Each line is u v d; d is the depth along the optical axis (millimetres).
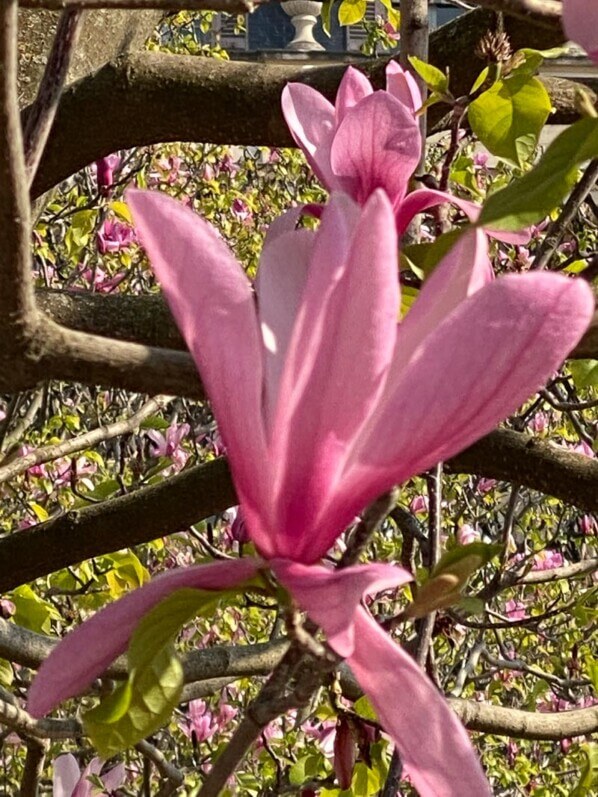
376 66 1178
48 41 1225
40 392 1554
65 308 885
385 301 352
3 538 1179
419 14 705
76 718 960
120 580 1312
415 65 686
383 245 347
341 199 370
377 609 1688
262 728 387
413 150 480
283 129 1188
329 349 361
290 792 1238
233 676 1069
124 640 379
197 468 1158
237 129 1207
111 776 851
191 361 557
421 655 729
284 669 386
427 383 347
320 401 365
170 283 360
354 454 368
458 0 1107
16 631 1067
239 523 1148
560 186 370
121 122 1219
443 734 350
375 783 941
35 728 931
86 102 1214
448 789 347
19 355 538
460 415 351
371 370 358
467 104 684
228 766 387
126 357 551
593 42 350
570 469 1070
